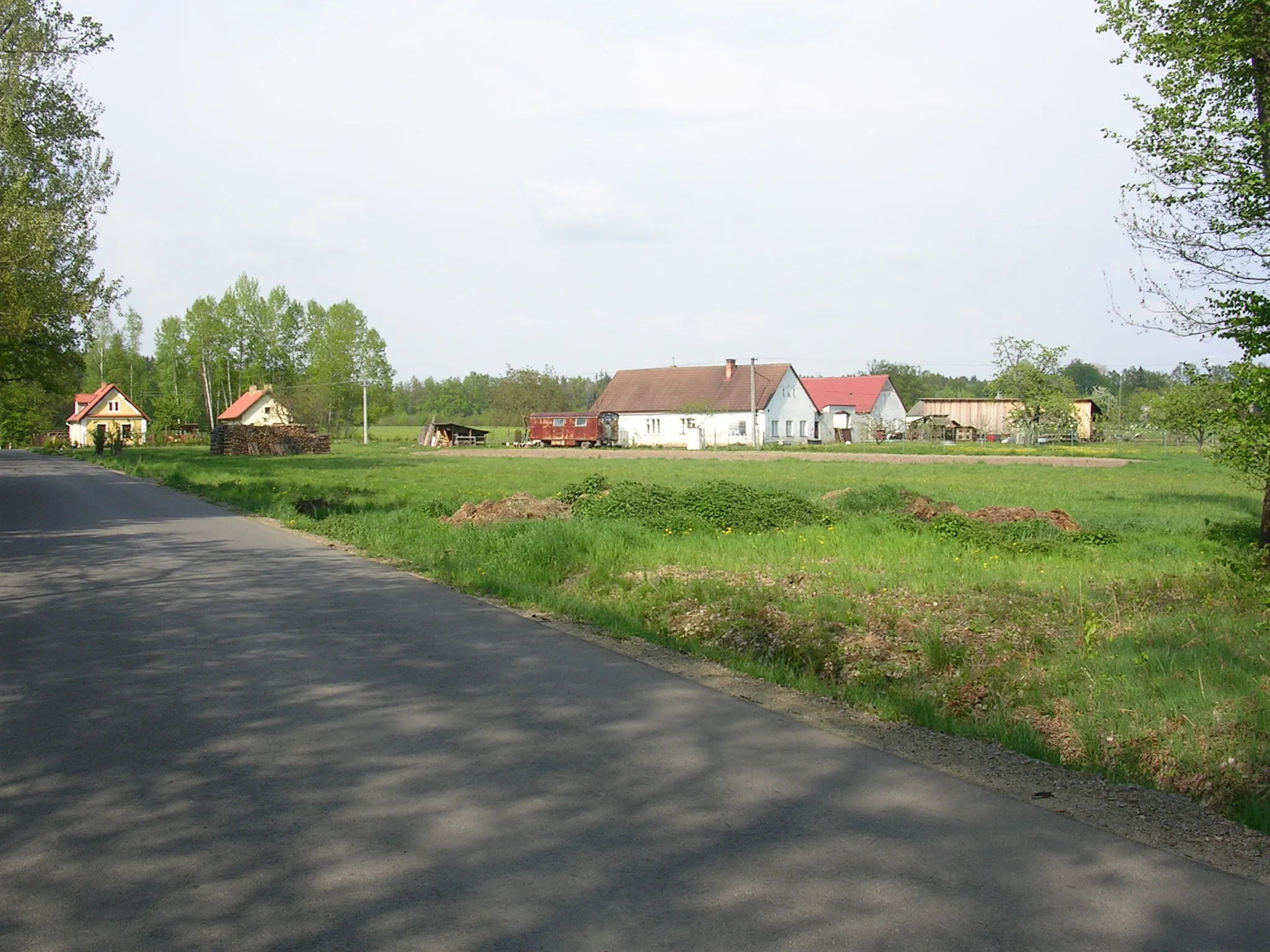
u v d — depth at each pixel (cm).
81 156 3003
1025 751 625
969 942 373
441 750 601
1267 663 771
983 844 469
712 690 752
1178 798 552
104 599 1133
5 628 965
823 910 399
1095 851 464
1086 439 7950
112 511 2364
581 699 719
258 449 6812
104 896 410
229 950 366
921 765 588
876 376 9369
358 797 522
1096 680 756
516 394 9275
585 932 379
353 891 414
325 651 867
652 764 579
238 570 1368
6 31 2806
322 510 2261
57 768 567
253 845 461
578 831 479
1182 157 1271
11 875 430
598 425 8175
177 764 573
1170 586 1163
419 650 876
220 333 9962
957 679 792
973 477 3706
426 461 5588
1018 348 7050
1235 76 1245
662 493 1889
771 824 490
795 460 5366
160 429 9481
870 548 1498
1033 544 1566
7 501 2652
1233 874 442
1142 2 1292
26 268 2528
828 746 621
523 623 1001
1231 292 1230
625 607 1083
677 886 419
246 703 702
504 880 425
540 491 2923
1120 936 379
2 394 6675
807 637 915
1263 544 1359
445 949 367
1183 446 6862
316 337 9931
